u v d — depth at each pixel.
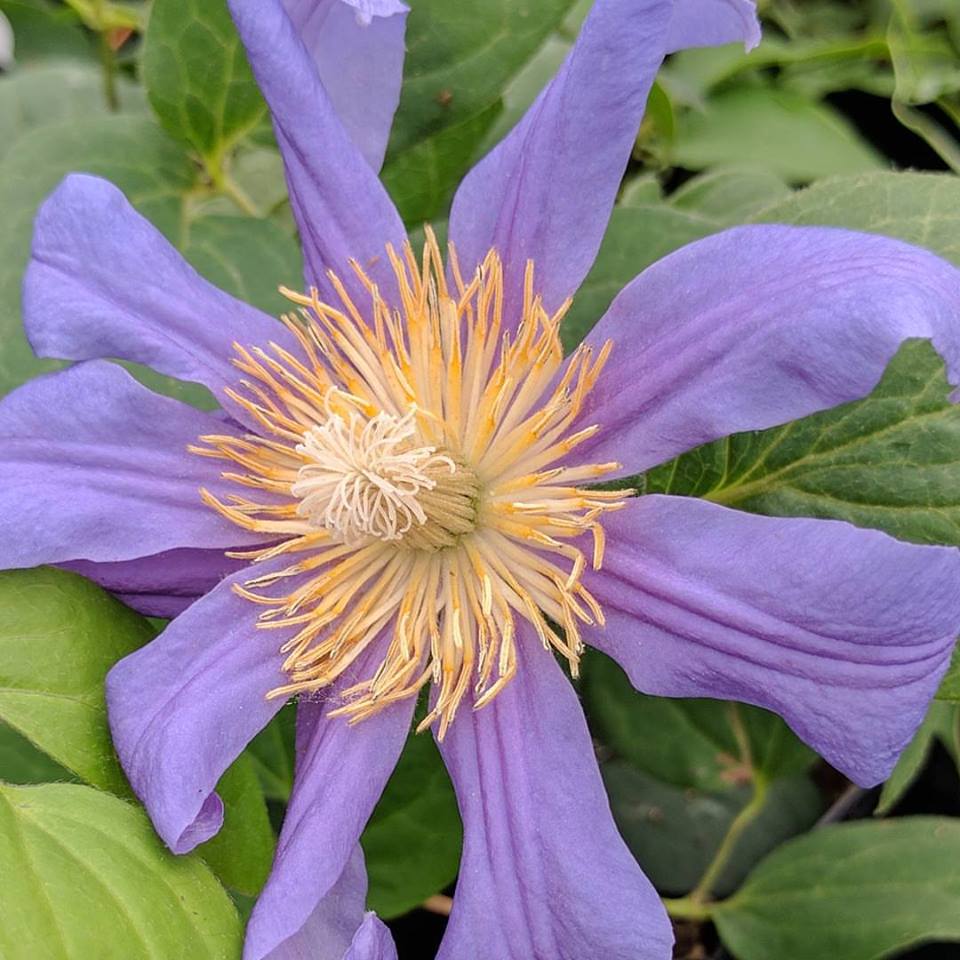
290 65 0.12
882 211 0.14
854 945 0.17
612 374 0.12
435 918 0.20
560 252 0.12
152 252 0.12
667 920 0.11
